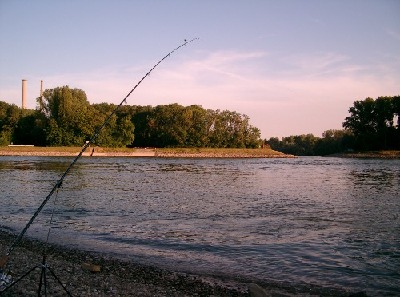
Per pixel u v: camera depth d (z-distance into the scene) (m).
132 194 30.89
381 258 13.48
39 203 25.48
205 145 128.50
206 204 26.14
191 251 14.21
